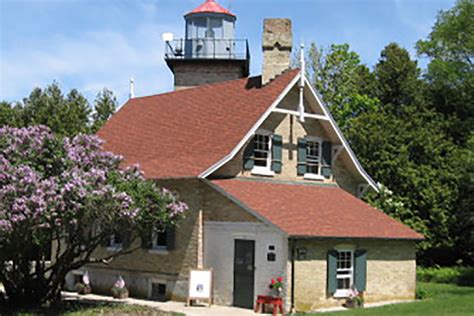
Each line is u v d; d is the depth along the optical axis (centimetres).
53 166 2022
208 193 2470
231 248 2362
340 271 2388
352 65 5228
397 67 5488
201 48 4356
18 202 1770
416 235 2638
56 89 4872
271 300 2141
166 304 2392
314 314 2094
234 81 3073
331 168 2955
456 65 5291
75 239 2106
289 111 2703
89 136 2162
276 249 2216
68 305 2200
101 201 1878
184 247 2491
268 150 2728
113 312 2053
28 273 2141
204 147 2656
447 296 2755
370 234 2439
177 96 3281
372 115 4356
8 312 1997
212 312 2162
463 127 4881
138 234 2158
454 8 5428
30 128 2086
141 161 2827
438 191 3997
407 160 4097
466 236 4059
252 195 2430
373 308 2267
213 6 4403
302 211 2422
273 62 2875
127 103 3553
